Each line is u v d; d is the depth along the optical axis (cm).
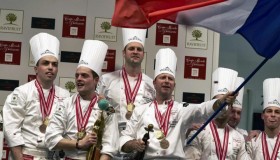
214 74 849
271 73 1159
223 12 655
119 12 629
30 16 938
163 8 637
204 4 642
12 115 778
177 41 955
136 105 845
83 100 748
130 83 867
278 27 665
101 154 716
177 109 779
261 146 840
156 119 773
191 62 955
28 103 786
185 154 797
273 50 671
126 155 790
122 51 938
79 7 945
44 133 782
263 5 659
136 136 778
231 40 1130
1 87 931
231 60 1137
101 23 947
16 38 935
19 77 934
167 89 785
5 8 934
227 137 812
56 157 763
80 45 944
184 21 651
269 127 838
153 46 950
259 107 1166
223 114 801
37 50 801
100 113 733
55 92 809
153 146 754
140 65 892
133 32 862
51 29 940
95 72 754
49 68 791
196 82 956
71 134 734
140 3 634
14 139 766
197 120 766
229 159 803
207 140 808
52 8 941
